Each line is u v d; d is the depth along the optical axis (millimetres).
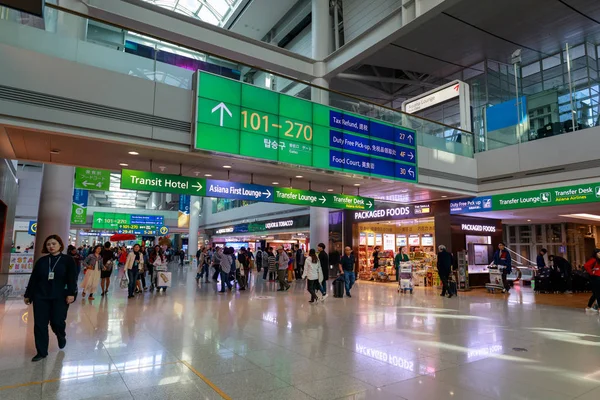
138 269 12266
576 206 13438
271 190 11391
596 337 6934
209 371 4840
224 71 10469
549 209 14484
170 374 4719
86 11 13766
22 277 18656
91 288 11273
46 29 7871
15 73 7215
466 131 15742
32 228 23594
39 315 5305
